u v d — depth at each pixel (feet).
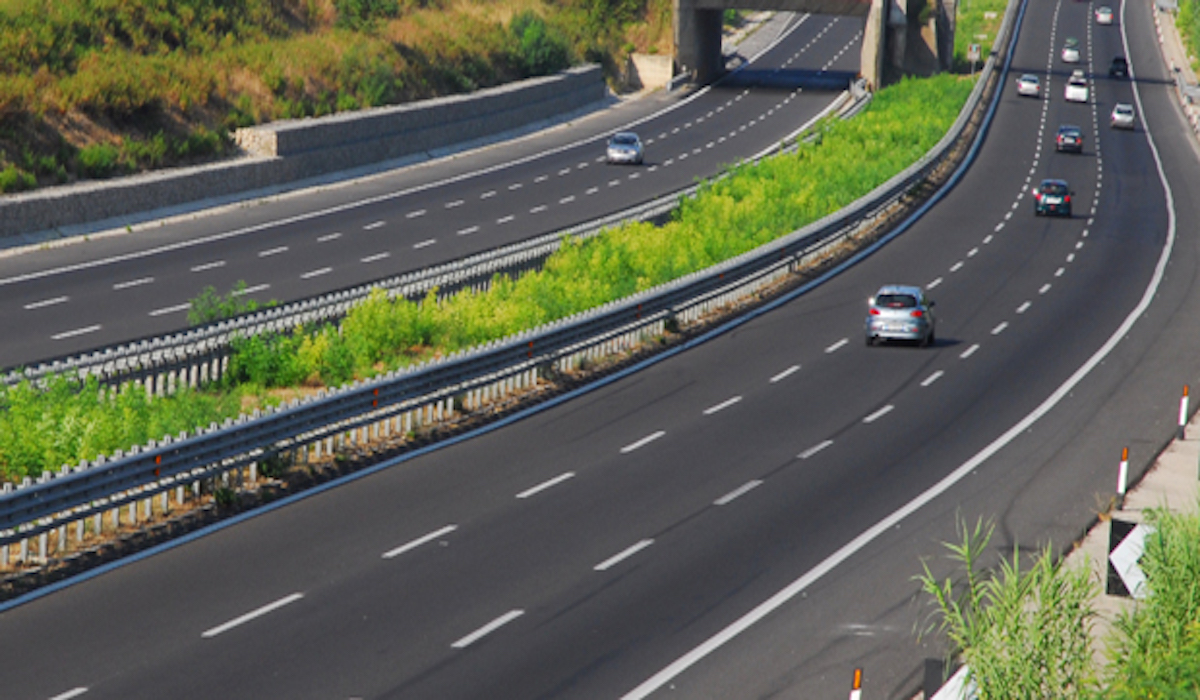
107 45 456.04
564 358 233.14
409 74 589.73
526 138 598.34
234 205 408.26
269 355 222.48
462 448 182.70
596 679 105.70
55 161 385.70
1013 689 88.22
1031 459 184.34
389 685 102.83
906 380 235.40
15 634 112.88
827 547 143.23
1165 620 95.91
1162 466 182.09
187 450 149.38
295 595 123.75
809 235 349.61
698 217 406.21
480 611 120.57
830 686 106.42
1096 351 265.95
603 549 140.36
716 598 126.31
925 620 122.01
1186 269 372.79
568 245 334.03
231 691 100.89
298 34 562.66
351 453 177.17
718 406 212.23
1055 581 95.45
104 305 271.28
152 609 119.55
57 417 170.81
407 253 344.69
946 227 429.38
